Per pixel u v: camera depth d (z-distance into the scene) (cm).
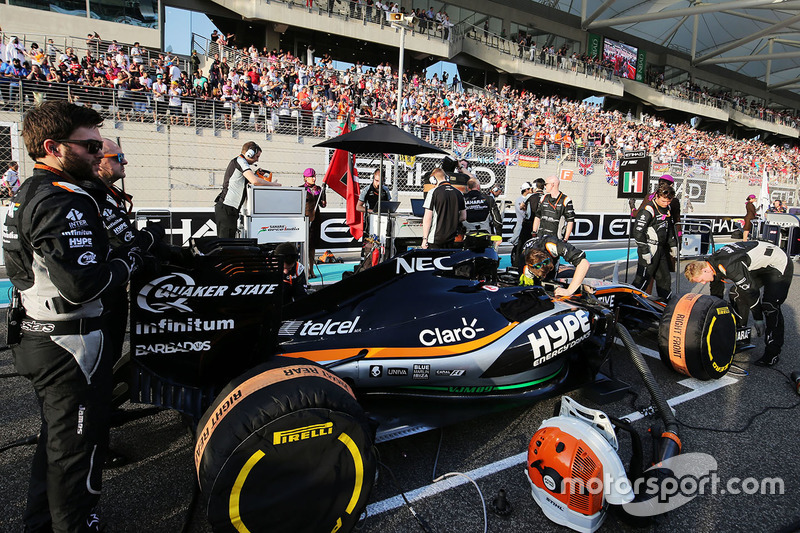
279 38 2167
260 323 220
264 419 172
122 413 258
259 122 1309
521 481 253
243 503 173
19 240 163
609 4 2700
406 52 2395
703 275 407
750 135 4375
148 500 229
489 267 352
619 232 1387
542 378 326
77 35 1702
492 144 1658
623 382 350
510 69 2675
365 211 751
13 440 272
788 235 1081
